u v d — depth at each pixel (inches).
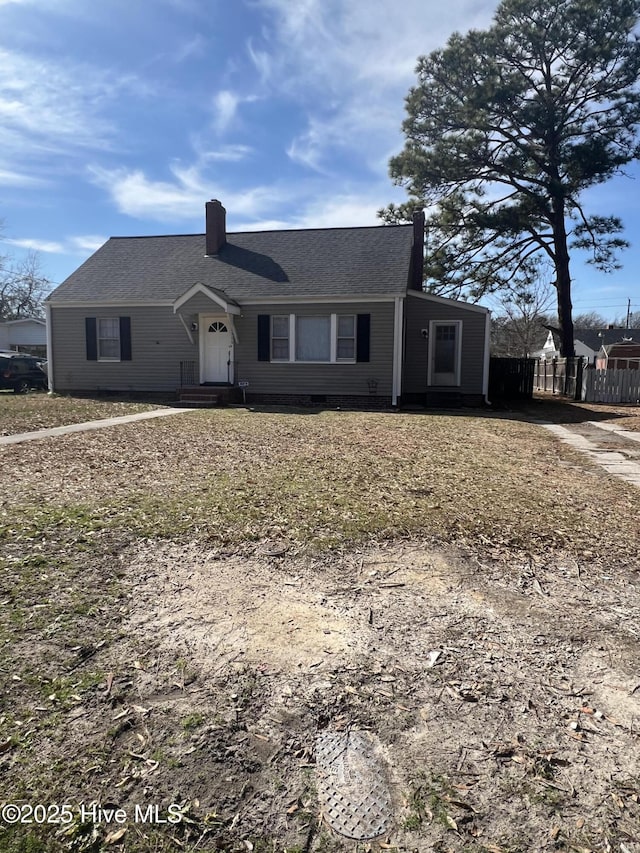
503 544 168.4
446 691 95.9
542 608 127.3
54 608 121.5
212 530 172.9
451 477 258.1
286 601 127.9
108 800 72.3
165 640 110.1
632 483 259.6
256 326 628.7
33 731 83.8
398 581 140.1
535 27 760.3
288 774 77.4
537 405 671.1
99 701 91.3
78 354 682.8
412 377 663.8
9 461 277.6
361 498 213.3
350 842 66.9
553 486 248.7
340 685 97.0
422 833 68.2
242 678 98.4
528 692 95.8
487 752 81.8
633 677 100.7
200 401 591.8
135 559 149.9
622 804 72.9
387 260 644.1
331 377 619.2
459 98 827.4
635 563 155.9
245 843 66.7
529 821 70.2
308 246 702.5
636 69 739.4
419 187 893.8
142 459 288.5
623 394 708.7
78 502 201.9
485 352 642.8
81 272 719.7
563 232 846.5
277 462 282.2
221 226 727.1
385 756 80.9
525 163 828.0
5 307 1770.4
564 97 803.4
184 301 602.5
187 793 73.7
